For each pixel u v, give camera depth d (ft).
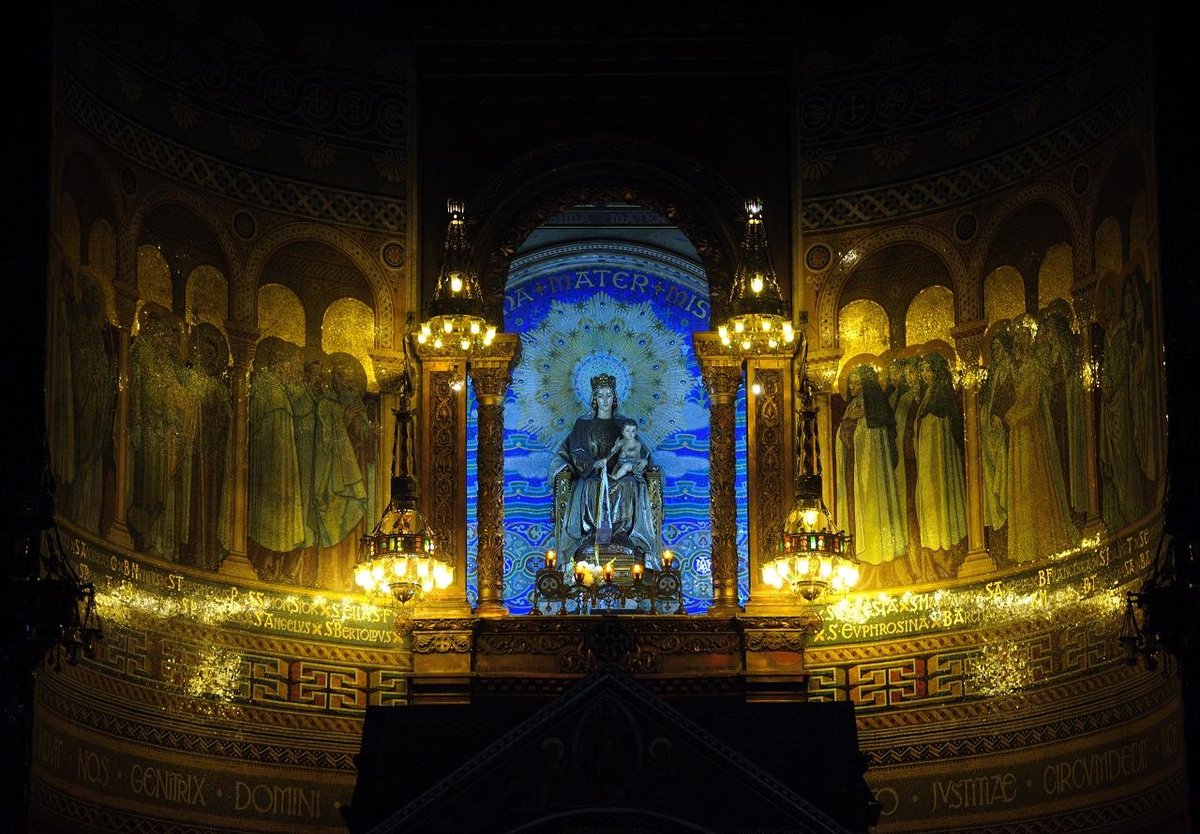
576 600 102.68
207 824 92.38
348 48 105.29
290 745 96.07
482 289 104.63
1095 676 91.56
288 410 100.68
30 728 78.89
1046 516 95.66
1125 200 92.27
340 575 100.32
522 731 79.05
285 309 101.71
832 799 80.84
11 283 83.05
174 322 96.78
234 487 97.91
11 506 79.71
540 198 106.01
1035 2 99.60
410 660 100.07
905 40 104.73
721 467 103.55
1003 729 95.09
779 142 106.22
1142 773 87.97
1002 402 98.89
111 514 91.20
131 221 95.25
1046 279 97.76
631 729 79.20
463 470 102.53
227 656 95.25
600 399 109.91
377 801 80.79
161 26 98.02
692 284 114.01
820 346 104.12
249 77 101.96
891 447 102.01
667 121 106.63
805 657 100.22
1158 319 87.81
